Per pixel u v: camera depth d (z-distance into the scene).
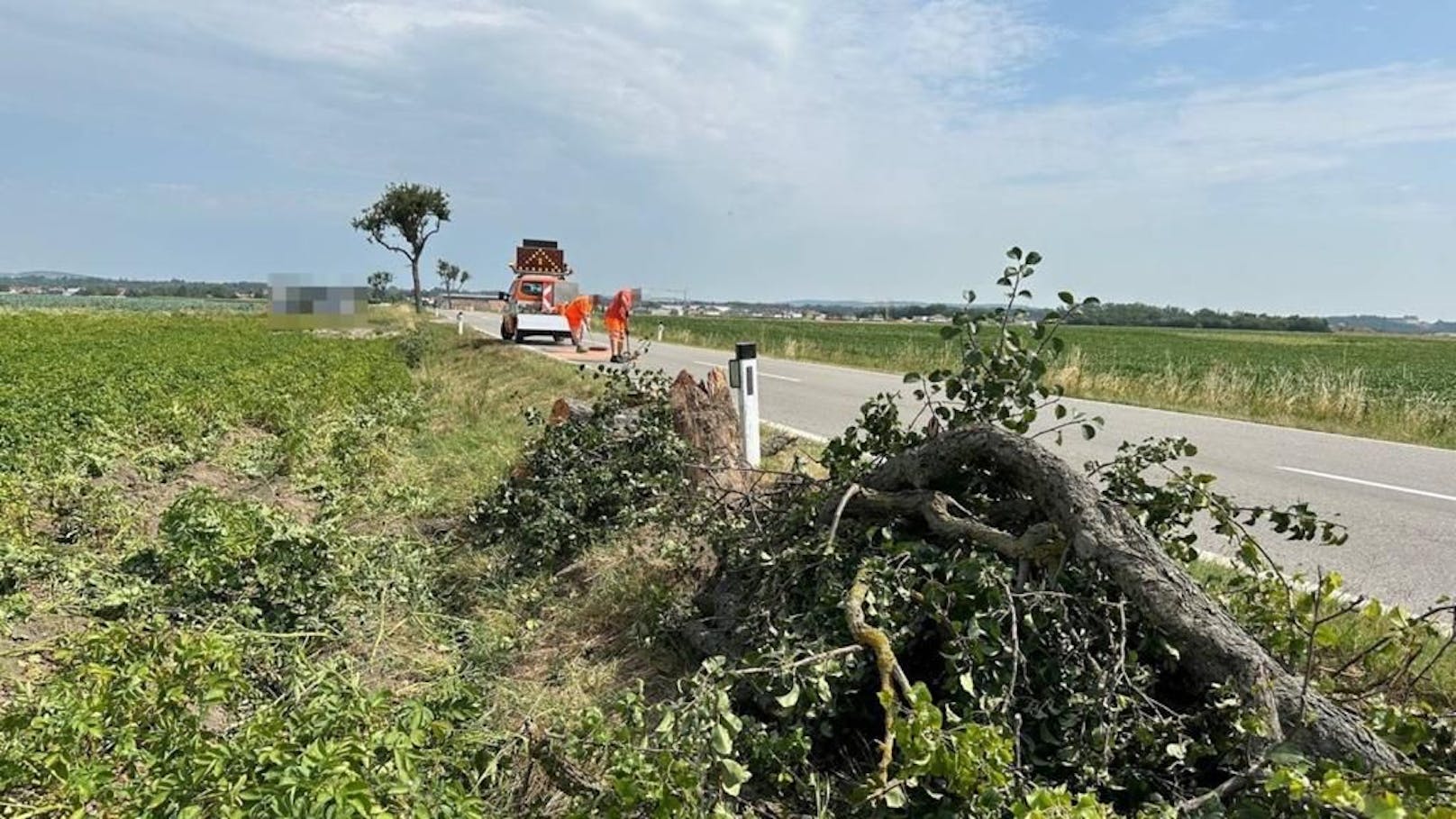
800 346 29.27
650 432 6.04
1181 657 2.94
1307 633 3.27
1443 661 3.88
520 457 7.50
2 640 4.31
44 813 2.69
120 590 4.66
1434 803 2.30
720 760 2.52
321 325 21.42
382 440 10.20
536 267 32.31
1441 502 7.80
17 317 42.81
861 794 2.54
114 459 8.31
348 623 4.69
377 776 2.54
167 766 2.58
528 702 3.85
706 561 4.65
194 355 20.72
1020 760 2.74
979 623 3.04
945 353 25.17
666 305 99.12
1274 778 2.27
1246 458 9.96
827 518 3.87
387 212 49.53
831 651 3.00
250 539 4.70
